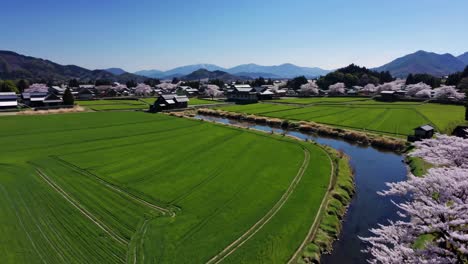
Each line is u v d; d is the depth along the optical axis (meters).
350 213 27.25
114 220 24.56
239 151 46.16
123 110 95.62
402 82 184.62
